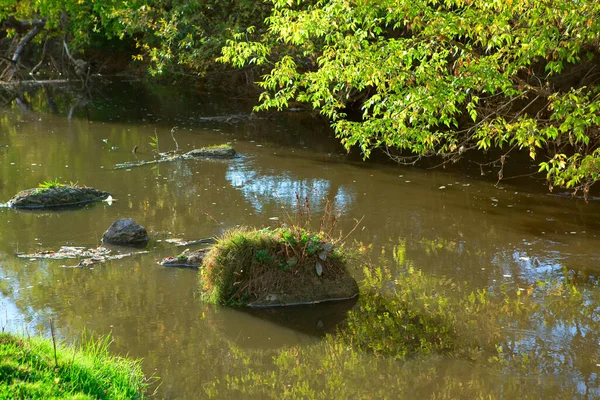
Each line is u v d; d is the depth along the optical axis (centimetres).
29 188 1347
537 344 677
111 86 3497
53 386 500
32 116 2422
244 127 2202
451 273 881
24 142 1895
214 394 582
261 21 2094
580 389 586
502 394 577
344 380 608
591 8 659
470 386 595
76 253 948
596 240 1022
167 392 584
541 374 615
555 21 743
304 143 1917
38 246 979
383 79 765
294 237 801
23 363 531
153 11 2306
